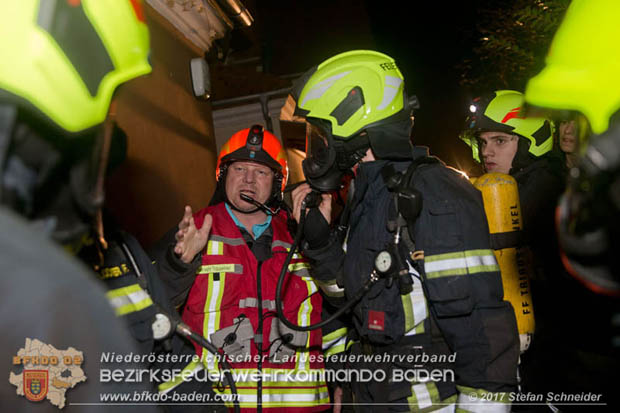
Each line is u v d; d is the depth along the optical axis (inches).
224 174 103.9
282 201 104.5
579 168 44.5
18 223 26.2
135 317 54.6
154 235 136.7
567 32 47.1
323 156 74.5
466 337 59.7
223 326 84.5
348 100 71.0
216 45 210.2
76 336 25.3
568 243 45.1
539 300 81.0
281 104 241.6
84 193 33.8
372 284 66.0
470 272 60.1
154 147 145.4
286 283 89.7
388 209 67.3
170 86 165.9
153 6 156.1
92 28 34.2
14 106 29.0
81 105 32.7
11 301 24.0
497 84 208.8
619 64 42.3
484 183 78.7
